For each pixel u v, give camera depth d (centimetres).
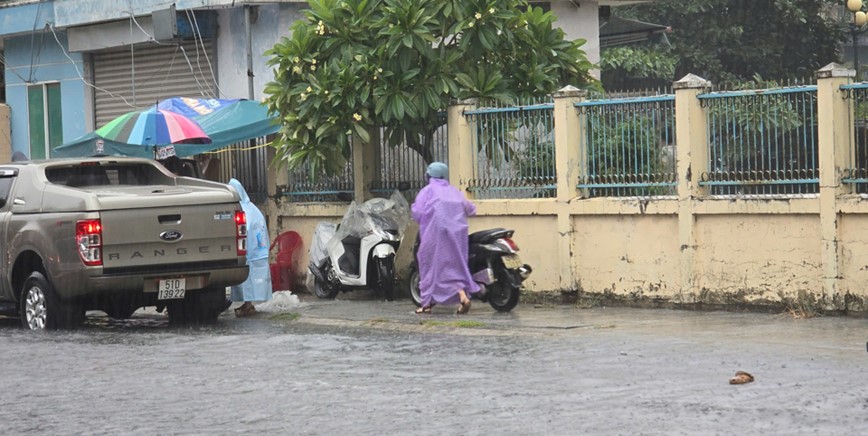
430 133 1897
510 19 1834
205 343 1430
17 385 1170
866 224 1441
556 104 1714
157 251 1600
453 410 962
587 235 1697
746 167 1542
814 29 3481
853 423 870
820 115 1462
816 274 1485
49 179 1706
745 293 1544
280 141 1898
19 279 1705
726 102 1553
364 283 1892
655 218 1625
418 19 1780
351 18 1833
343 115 1831
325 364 1230
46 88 2841
